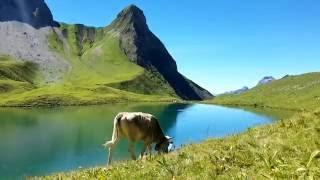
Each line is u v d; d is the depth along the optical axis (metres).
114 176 11.37
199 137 88.75
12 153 72.75
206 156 11.46
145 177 10.55
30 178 15.63
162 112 168.12
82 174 13.02
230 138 14.12
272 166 9.17
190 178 9.61
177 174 10.37
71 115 150.62
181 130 103.44
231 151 11.37
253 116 141.88
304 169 8.15
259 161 9.91
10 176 55.03
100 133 99.19
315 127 12.08
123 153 69.00
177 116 146.38
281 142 11.28
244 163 10.08
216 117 140.50
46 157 69.44
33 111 173.38
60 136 93.88
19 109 187.50
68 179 12.84
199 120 129.75
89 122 124.50
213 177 9.40
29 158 68.50
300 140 11.20
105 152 72.62
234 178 8.89
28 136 93.69
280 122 14.73
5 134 96.56
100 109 188.50
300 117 14.28
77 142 85.00
